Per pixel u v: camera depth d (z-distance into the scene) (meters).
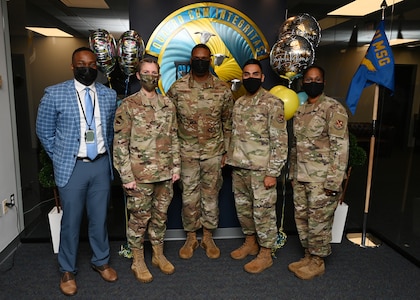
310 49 2.48
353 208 3.79
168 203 2.43
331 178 2.19
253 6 2.83
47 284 2.32
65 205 2.16
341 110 2.21
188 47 2.82
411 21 3.24
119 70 2.82
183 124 2.55
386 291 2.29
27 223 3.09
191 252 2.73
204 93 2.49
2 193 2.67
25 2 2.87
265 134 2.38
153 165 2.27
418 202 3.77
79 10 3.03
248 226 2.68
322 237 2.35
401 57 3.38
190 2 2.77
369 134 3.95
